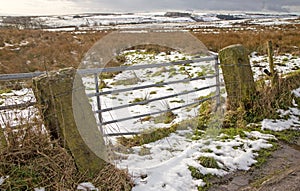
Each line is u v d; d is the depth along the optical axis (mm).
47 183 2658
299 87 5629
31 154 2814
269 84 5090
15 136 2754
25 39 14141
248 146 3688
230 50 4625
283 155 3500
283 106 4895
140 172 3041
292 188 2760
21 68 8711
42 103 2744
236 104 4715
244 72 4699
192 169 3141
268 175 3061
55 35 16141
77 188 2682
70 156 2770
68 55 10789
